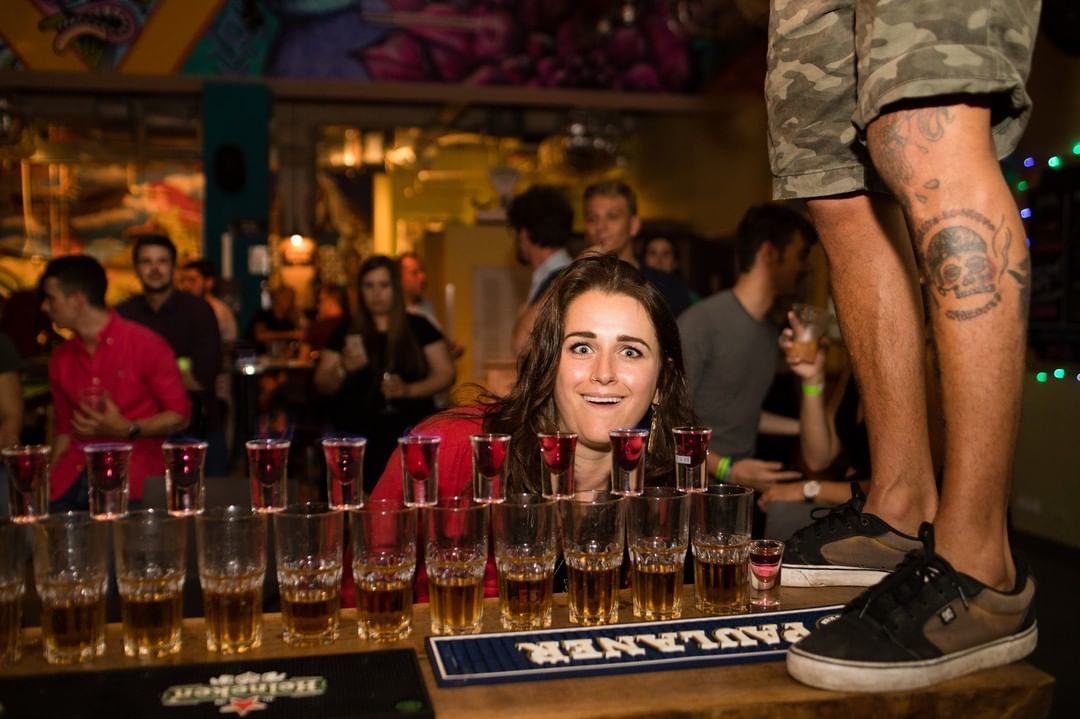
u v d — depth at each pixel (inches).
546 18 373.1
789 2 61.7
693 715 44.1
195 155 406.6
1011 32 49.4
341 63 359.3
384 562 51.9
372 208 500.1
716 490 58.4
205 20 348.2
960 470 50.2
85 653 49.8
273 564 81.2
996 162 50.4
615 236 161.5
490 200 520.1
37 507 51.5
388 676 46.7
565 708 43.8
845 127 60.0
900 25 49.6
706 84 386.6
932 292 50.5
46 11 340.2
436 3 364.2
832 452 121.1
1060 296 198.7
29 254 420.2
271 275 362.3
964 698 47.2
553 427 68.0
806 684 46.6
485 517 53.5
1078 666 129.0
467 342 334.0
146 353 138.3
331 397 198.7
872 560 60.8
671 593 55.9
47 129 397.1
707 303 130.9
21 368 149.6
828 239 64.0
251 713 42.7
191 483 53.0
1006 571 50.9
